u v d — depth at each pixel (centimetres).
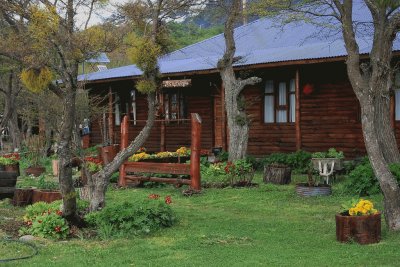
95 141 2500
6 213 1082
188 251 755
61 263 700
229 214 1047
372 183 1187
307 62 1653
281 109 1934
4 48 839
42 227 854
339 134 1795
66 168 875
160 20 993
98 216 891
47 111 2073
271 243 792
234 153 1653
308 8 1641
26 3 823
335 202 1140
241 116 1655
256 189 1341
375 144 845
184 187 1412
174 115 2234
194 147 1348
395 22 934
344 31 880
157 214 907
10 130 2836
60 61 894
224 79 1675
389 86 1222
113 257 729
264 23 2370
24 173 1866
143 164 1451
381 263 666
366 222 771
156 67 991
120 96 2414
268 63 1731
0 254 750
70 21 827
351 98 1770
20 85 1494
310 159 1555
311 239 811
